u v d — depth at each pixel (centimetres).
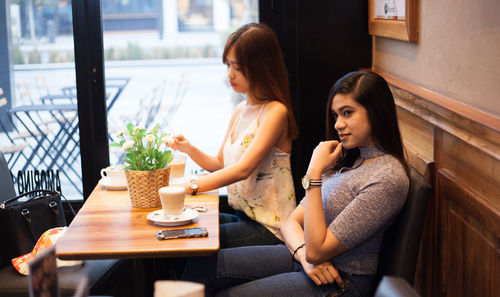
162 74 358
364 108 181
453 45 196
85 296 97
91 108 332
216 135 374
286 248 222
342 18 317
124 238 193
